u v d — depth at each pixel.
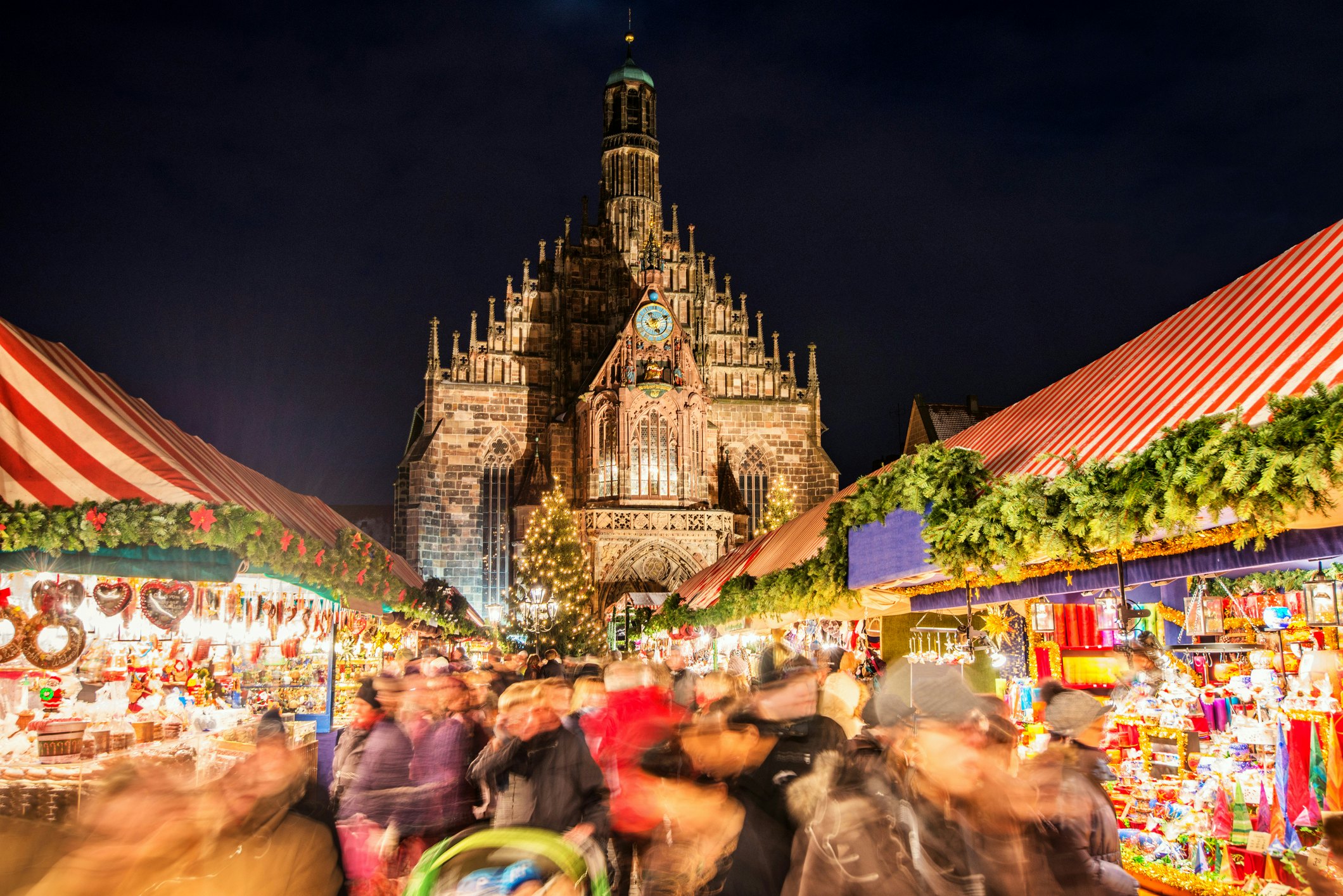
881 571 14.18
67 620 12.35
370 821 8.48
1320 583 10.58
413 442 84.44
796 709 6.35
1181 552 10.08
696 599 32.06
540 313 77.88
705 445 71.88
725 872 5.88
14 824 4.60
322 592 17.34
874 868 4.57
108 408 12.20
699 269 80.38
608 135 83.25
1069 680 14.01
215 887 4.57
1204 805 9.16
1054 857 5.02
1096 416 11.92
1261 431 7.39
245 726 13.72
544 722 7.41
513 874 3.75
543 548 66.62
